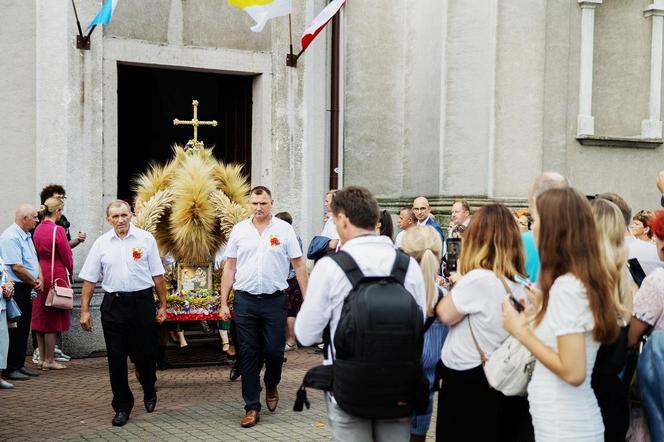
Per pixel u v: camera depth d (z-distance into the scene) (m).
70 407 7.39
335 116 12.74
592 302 3.40
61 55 9.91
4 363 7.59
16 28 9.90
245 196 8.99
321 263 4.03
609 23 12.97
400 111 13.12
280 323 6.99
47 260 8.95
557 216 3.50
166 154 12.91
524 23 12.03
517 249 4.16
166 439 6.32
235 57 10.95
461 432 4.16
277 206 11.21
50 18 9.91
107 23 9.70
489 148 11.86
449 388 4.22
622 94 13.07
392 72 13.09
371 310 3.74
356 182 12.98
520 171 12.04
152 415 7.09
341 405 3.81
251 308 6.89
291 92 11.31
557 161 12.44
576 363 3.36
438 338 5.00
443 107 11.95
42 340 9.15
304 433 6.48
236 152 11.74
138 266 6.87
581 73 12.53
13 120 9.92
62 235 9.00
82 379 8.65
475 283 4.07
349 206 4.10
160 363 9.11
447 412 4.23
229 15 10.94
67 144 9.91
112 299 6.80
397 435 3.98
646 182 13.16
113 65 10.21
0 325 7.57
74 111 9.96
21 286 8.56
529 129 12.09
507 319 3.58
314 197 11.59
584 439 3.44
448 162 11.99
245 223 7.07
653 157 13.20
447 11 11.91
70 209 9.95
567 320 3.39
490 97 11.85
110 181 10.23
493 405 4.09
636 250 5.36
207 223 8.62
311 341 4.05
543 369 3.53
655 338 4.18
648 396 4.17
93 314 9.98
